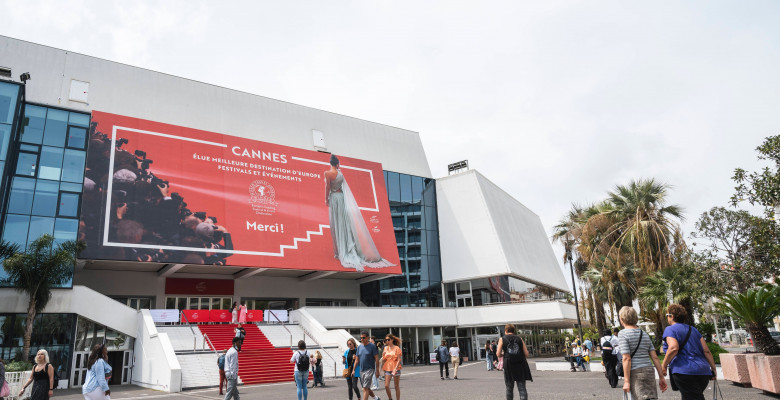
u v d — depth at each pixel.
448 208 48.19
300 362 11.93
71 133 28.94
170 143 33.41
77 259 27.50
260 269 34.38
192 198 32.53
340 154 43.94
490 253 44.44
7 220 25.31
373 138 47.31
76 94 32.44
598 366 21.50
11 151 25.39
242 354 26.27
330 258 37.00
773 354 12.15
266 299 38.44
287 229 35.75
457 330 43.12
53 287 24.89
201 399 16.38
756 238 13.71
